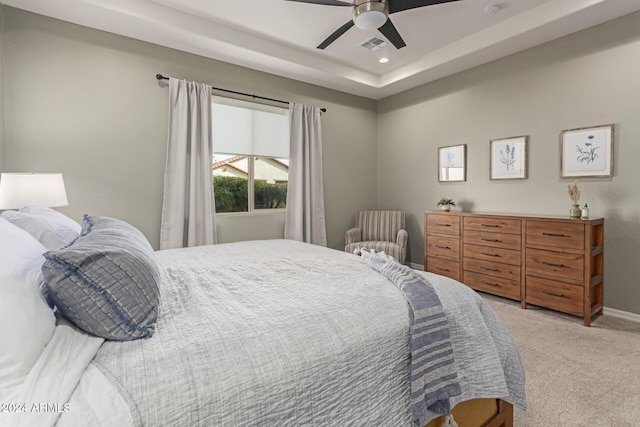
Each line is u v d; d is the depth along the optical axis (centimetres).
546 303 290
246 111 383
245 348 86
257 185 409
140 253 107
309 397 86
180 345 84
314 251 223
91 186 293
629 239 277
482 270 342
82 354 76
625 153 277
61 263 84
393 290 133
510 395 137
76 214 287
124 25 285
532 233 299
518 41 319
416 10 293
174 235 325
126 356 79
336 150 469
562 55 312
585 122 300
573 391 176
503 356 139
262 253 216
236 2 279
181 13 293
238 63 368
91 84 290
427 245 400
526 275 304
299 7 287
